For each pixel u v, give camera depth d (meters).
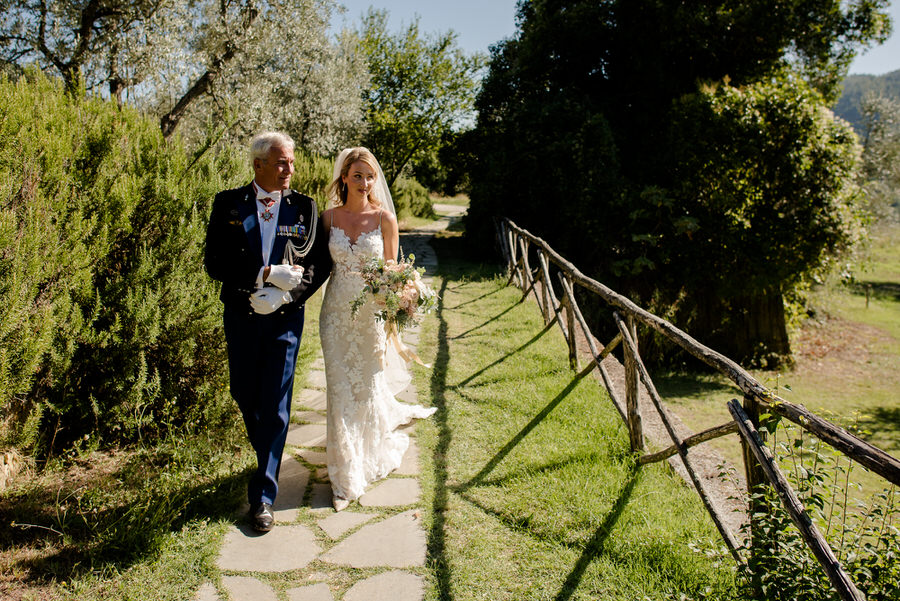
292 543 2.62
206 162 3.92
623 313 3.80
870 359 13.12
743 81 13.40
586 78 14.29
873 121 22.52
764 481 2.23
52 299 2.93
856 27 13.64
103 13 7.45
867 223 12.77
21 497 2.78
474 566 2.45
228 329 2.78
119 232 3.32
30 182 2.85
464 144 16.42
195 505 2.83
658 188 11.48
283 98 11.45
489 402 4.27
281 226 2.81
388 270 3.05
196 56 8.28
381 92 19.92
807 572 1.83
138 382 3.25
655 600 2.22
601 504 2.86
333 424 3.03
